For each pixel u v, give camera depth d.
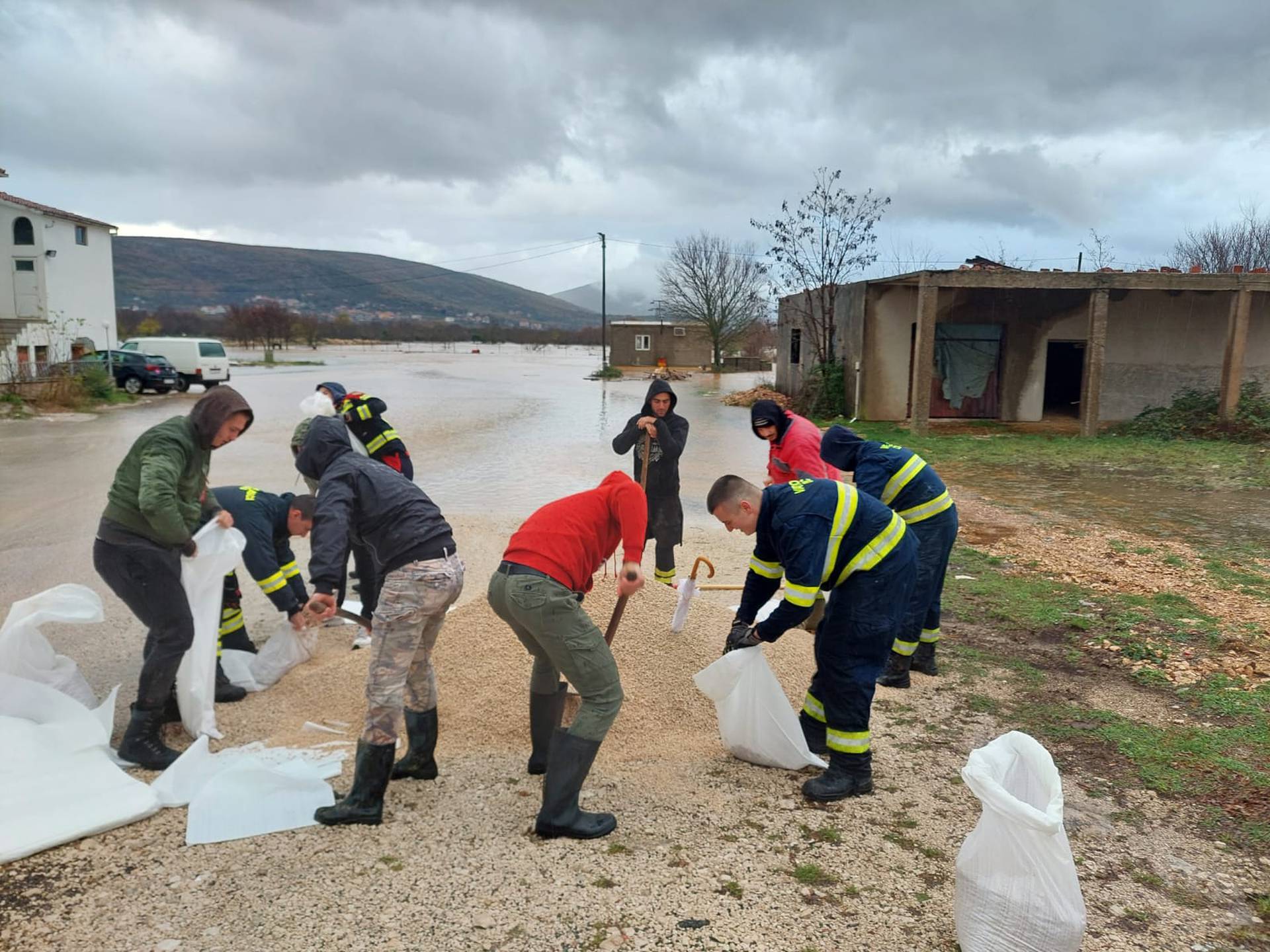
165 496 3.40
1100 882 2.85
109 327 32.84
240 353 70.81
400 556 3.12
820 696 3.87
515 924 2.53
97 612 3.80
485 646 4.62
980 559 7.61
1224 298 19.08
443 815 3.19
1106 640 5.41
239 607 4.79
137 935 2.45
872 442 4.77
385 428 5.59
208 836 2.96
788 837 3.08
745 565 7.34
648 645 4.62
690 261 48.00
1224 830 3.21
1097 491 11.49
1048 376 24.14
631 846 2.99
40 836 2.87
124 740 3.54
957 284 16.98
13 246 28.41
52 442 16.09
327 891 2.67
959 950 2.46
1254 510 10.16
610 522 3.25
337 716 4.09
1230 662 4.96
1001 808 2.33
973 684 4.74
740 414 23.25
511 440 16.73
